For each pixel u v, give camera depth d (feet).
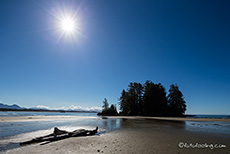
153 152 17.92
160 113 169.68
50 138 26.03
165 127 47.42
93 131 34.06
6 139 27.27
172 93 188.96
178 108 180.14
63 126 50.62
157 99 171.01
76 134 30.40
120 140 25.61
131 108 198.39
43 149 19.95
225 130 39.52
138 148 19.86
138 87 200.23
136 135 31.01
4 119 76.13
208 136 29.43
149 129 41.98
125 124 59.62
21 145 22.53
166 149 19.30
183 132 35.42
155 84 181.68
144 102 177.47
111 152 18.08
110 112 278.05
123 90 239.71
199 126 50.75
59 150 19.31
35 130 39.75
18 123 59.77
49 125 53.36
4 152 18.71
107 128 45.44
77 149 19.74
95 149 19.60
